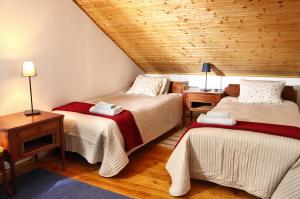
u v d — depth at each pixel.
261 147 2.12
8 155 2.22
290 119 2.76
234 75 4.31
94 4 3.33
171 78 4.88
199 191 2.36
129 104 3.41
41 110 2.98
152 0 2.96
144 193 2.30
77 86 3.55
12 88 2.70
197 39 3.56
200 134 2.35
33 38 2.87
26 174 2.66
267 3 2.59
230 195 2.29
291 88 3.86
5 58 2.61
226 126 2.41
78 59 3.53
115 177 2.59
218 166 2.30
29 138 2.34
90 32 3.69
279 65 3.71
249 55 3.62
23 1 2.73
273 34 3.06
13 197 2.24
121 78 4.48
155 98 3.87
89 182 2.50
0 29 2.54
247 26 3.03
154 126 3.38
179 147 2.41
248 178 2.20
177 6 2.97
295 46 3.19
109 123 2.65
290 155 2.03
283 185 2.01
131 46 4.24
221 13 2.92
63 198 2.23
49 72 3.11
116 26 3.73
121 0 3.11
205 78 4.55
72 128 2.81
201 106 4.35
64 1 3.23
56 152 3.17
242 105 3.46
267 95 3.62
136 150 3.29
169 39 3.75
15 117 2.52
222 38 3.39
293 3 2.52
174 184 2.28
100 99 3.73
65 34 3.29
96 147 2.62
